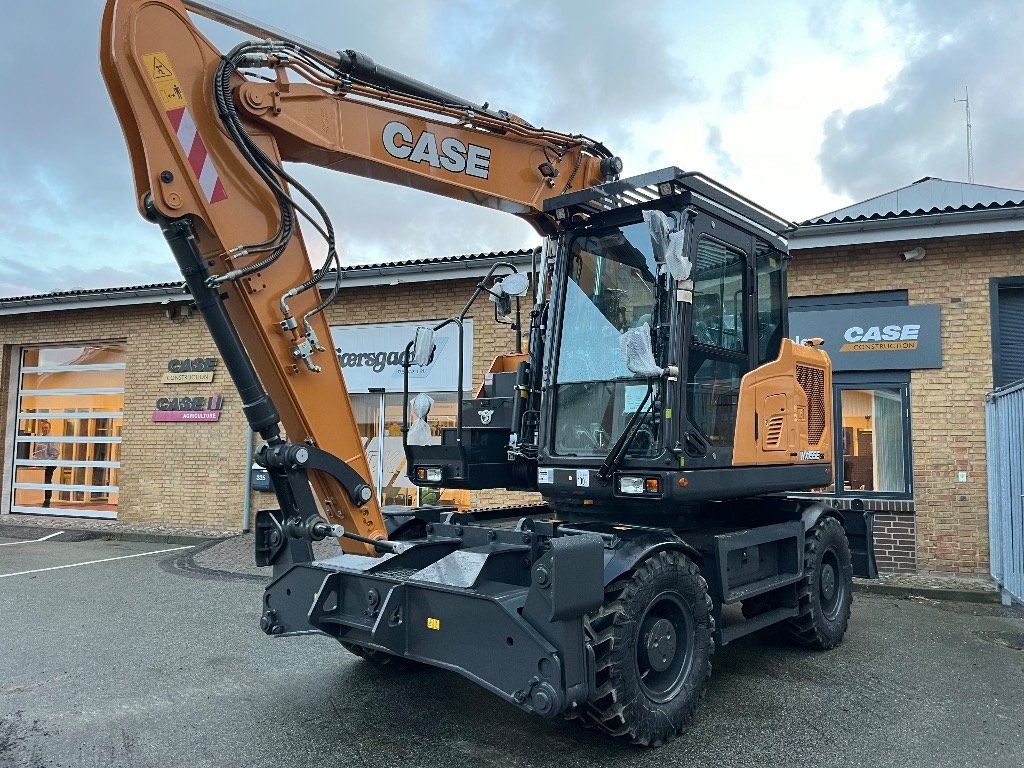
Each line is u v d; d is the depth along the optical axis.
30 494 14.12
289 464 3.75
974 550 8.09
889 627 6.36
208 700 4.50
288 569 4.26
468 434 5.02
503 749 3.80
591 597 3.31
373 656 5.01
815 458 5.72
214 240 3.59
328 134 3.98
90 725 4.10
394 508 5.31
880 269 8.59
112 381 13.53
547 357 4.90
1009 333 8.38
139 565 9.25
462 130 4.57
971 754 3.78
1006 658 5.46
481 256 10.12
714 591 4.46
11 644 5.71
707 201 4.60
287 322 3.74
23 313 13.70
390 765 3.61
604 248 4.80
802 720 4.24
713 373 4.61
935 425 8.30
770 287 5.45
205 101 3.56
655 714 3.76
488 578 3.72
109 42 3.35
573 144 5.13
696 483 4.29
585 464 4.51
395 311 10.96
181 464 12.15
